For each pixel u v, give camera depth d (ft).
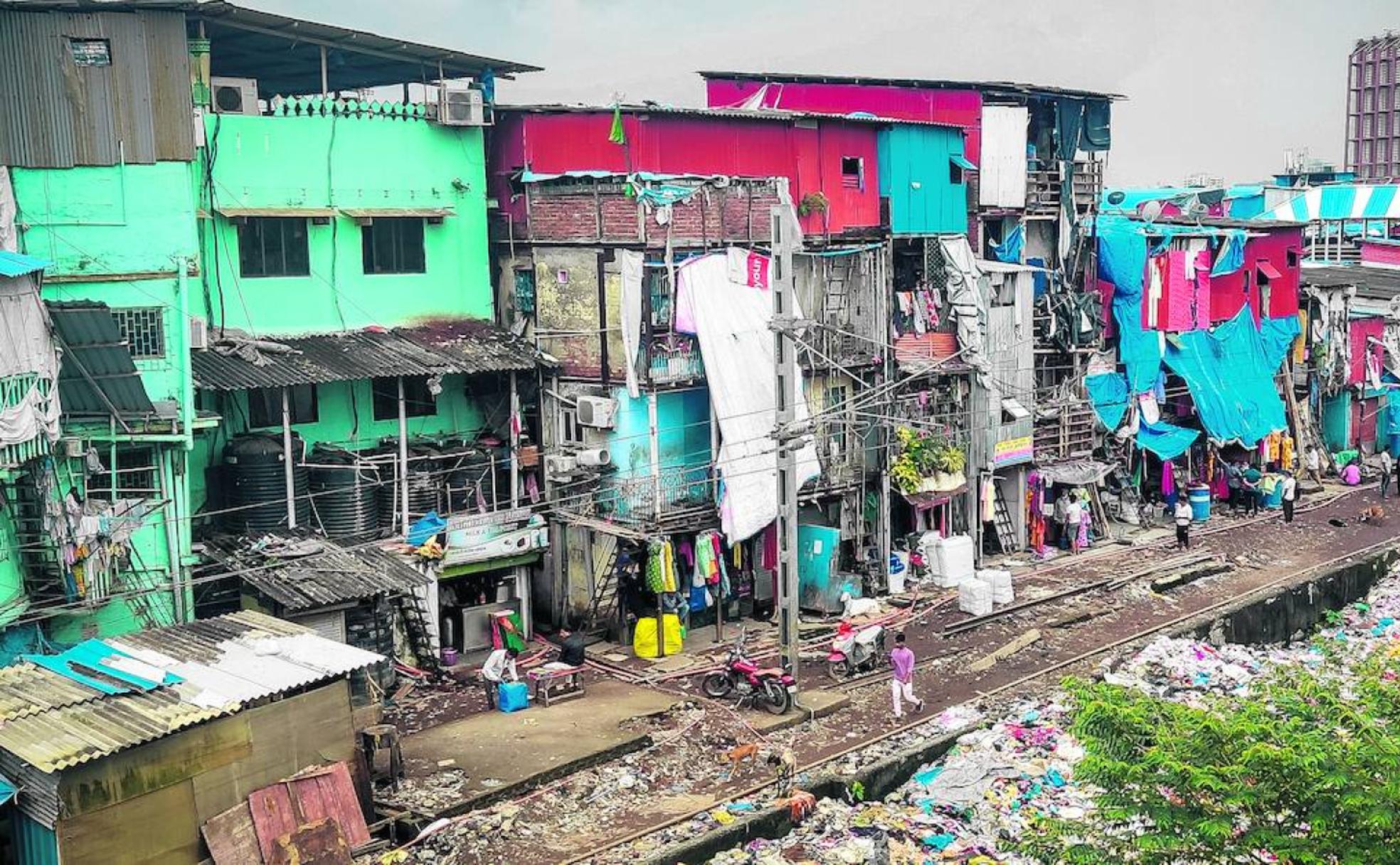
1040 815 65.41
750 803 82.43
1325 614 133.28
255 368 98.94
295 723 74.13
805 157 125.70
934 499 129.39
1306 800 54.39
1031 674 107.65
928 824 81.46
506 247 119.55
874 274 124.06
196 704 70.90
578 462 111.45
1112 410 153.28
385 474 107.96
